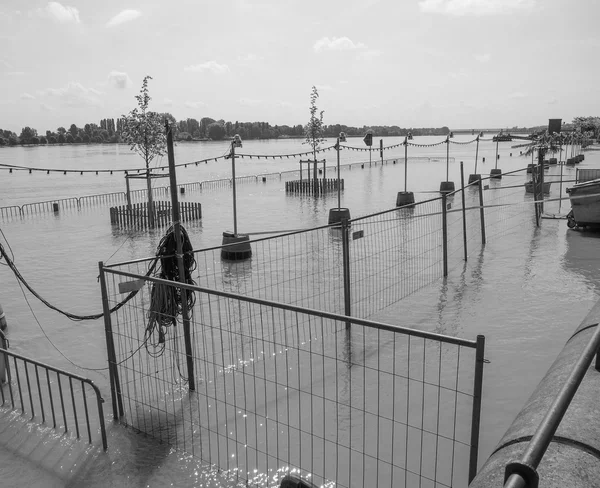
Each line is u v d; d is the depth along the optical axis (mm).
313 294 12555
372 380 8008
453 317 10922
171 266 7828
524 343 9430
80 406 7672
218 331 10258
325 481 5566
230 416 7055
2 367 8578
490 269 14797
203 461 6098
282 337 9867
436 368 8430
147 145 31844
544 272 14359
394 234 20984
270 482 5637
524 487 1527
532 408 4051
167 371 8578
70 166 116125
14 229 26328
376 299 12250
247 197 40375
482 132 46625
